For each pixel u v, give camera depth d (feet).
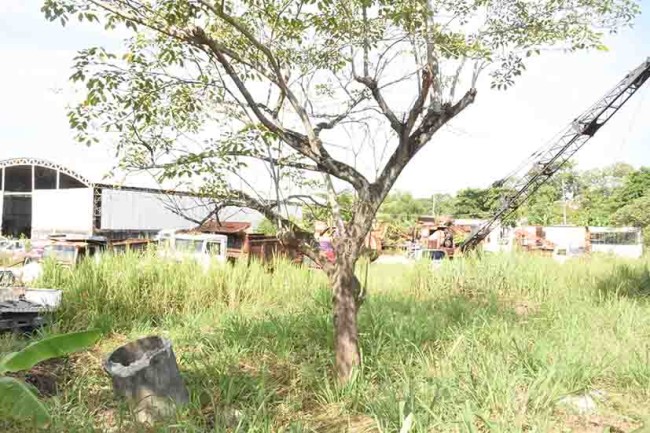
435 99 21.71
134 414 16.43
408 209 157.28
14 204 92.22
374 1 19.69
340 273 20.81
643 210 140.46
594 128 87.51
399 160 21.42
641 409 16.98
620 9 20.75
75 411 17.01
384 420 15.60
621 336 25.46
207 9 18.35
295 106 20.33
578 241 99.76
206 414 17.65
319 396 18.63
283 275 41.45
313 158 20.63
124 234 87.61
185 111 21.34
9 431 15.11
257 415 16.07
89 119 19.54
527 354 21.06
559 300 37.60
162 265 37.01
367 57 21.59
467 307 34.04
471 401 16.26
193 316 32.32
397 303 34.91
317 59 22.93
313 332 26.89
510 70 22.00
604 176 221.46
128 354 19.63
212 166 20.79
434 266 44.01
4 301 29.19
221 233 56.44
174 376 17.89
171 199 24.26
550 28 20.99
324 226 31.78
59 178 89.76
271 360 23.16
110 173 21.20
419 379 18.79
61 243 51.44
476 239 93.25
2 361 14.12
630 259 66.80
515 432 13.70
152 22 17.95
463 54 20.63
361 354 20.74
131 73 19.19
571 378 18.80
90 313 31.07
